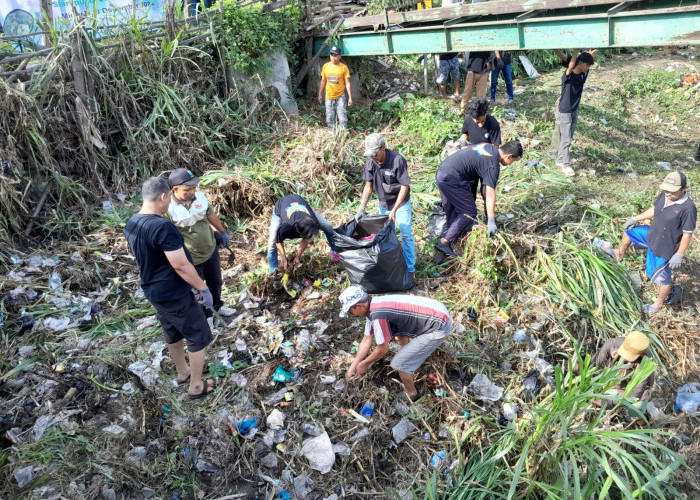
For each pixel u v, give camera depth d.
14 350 4.93
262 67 9.26
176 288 4.02
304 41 10.48
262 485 4.09
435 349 4.70
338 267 6.13
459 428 4.46
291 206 5.18
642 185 7.81
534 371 4.95
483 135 6.71
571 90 7.57
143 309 5.54
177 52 8.26
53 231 6.63
